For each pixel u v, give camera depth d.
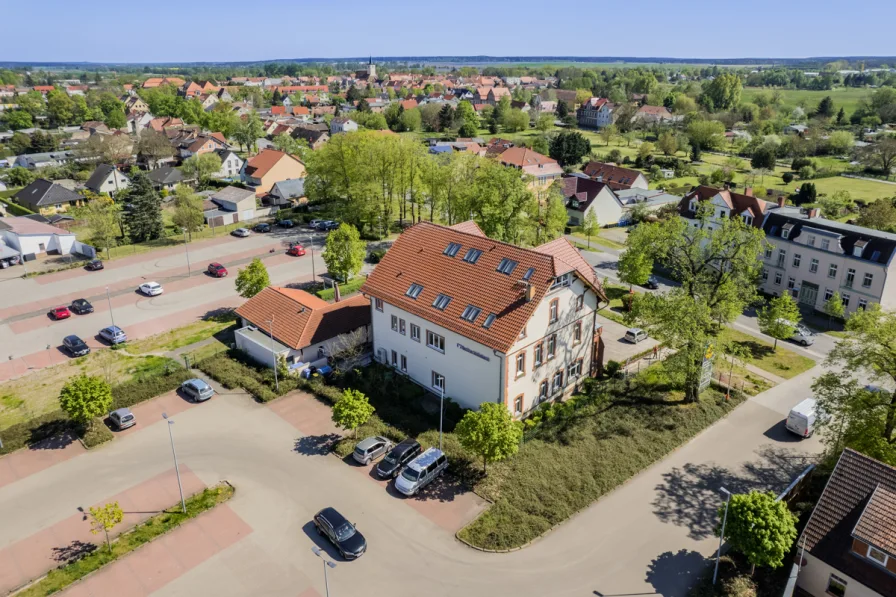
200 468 39.56
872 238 63.25
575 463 39.72
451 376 45.59
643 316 47.88
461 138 195.38
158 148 140.38
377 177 90.56
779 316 56.91
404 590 30.39
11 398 48.28
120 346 56.53
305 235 92.44
